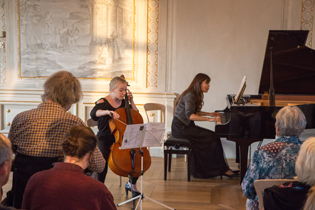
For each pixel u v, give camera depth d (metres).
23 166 1.90
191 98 4.14
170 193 3.71
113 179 4.21
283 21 5.20
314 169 1.48
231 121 3.65
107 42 5.49
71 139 1.53
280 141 2.02
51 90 1.99
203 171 4.16
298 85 4.71
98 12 5.44
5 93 5.51
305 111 3.68
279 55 4.50
